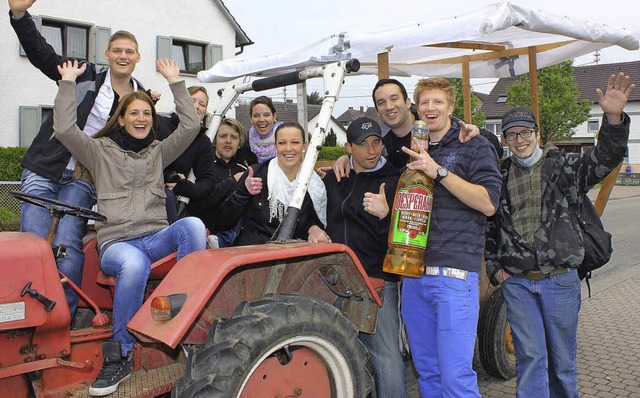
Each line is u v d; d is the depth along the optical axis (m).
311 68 3.03
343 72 2.89
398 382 3.02
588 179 2.92
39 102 16.94
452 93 2.95
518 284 3.07
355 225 3.14
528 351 3.02
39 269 2.28
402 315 2.99
